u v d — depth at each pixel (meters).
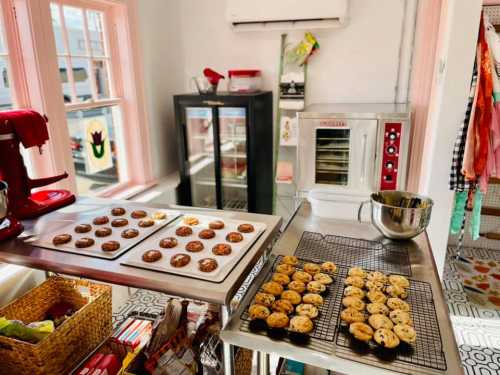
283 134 3.26
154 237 1.48
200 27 3.41
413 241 1.44
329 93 3.18
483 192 2.32
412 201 1.54
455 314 2.37
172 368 1.42
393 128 2.40
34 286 1.97
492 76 2.17
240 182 3.25
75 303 1.91
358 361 0.86
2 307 1.74
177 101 3.02
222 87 3.47
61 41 2.42
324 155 2.61
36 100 2.14
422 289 1.12
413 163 2.67
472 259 3.05
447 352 0.87
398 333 0.91
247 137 2.93
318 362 0.89
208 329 1.57
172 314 1.56
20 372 1.51
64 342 1.57
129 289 2.58
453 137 2.24
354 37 2.99
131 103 2.98
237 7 2.94
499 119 2.25
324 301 1.08
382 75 3.01
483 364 1.96
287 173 3.29
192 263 1.27
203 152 3.32
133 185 3.13
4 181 1.59
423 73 2.52
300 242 1.44
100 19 2.74
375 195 1.56
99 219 1.63
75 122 2.58
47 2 2.11
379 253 1.35
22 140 1.64
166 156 3.46
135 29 2.88
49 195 1.88
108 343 1.79
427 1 2.41
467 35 2.05
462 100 2.16
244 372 1.53
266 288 1.13
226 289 1.13
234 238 1.43
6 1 1.98
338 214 1.68
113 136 2.96
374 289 1.11
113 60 2.86
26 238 1.48
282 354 0.92
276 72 3.27
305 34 3.05
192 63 3.54
